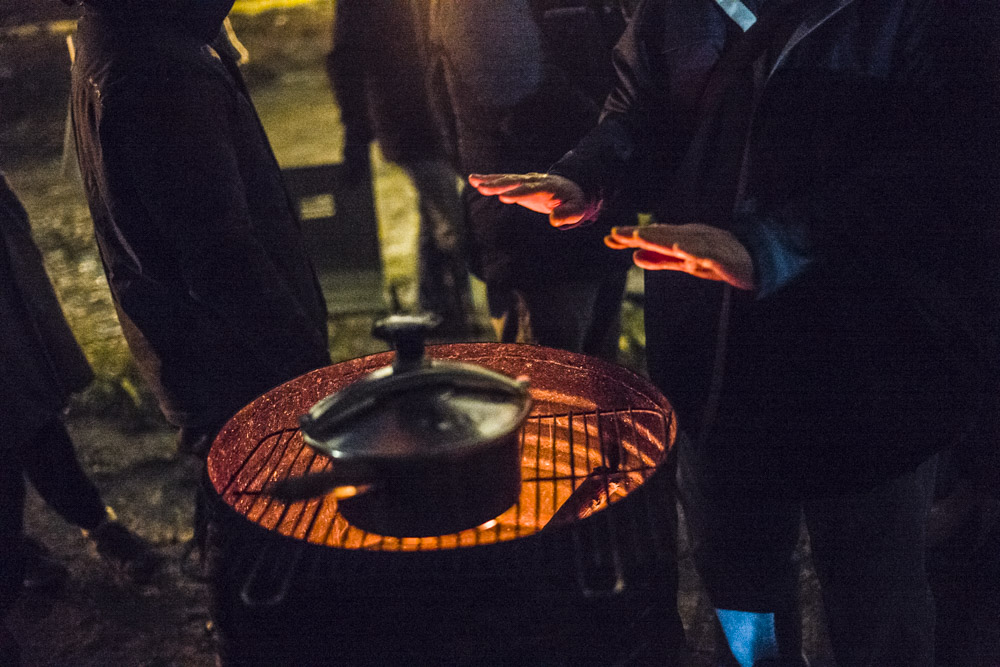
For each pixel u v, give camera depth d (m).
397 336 1.16
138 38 1.65
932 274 1.33
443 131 2.75
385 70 3.06
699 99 1.54
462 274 3.54
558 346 2.48
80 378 2.47
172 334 1.89
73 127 1.87
